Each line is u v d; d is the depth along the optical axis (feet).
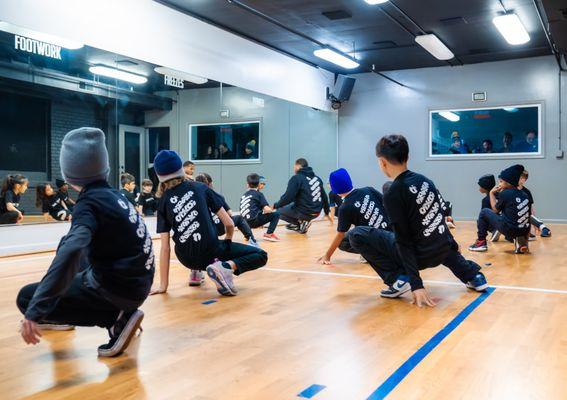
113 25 21.67
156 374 6.85
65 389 6.34
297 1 24.49
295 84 35.65
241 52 29.96
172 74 25.44
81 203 6.55
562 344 8.04
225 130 30.68
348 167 40.88
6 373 6.90
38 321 5.64
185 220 11.61
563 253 19.20
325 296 11.80
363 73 40.32
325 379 6.61
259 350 7.86
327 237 25.54
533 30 29.25
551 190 34.71
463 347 7.91
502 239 24.08
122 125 25.70
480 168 36.70
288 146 35.55
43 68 21.53
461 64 37.04
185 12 25.62
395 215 10.29
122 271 6.81
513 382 6.43
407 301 11.23
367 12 26.14
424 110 38.34
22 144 21.36
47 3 19.06
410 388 6.26
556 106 34.50
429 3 24.85
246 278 14.12
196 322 9.53
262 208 24.68
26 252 20.02
